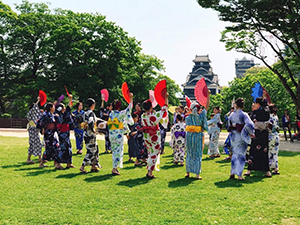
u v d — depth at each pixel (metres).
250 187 5.51
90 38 33.22
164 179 6.27
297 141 18.25
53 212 4.09
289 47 19.69
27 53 33.81
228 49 20.23
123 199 4.70
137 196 4.88
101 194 4.99
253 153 6.73
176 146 8.40
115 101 6.92
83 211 4.14
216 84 77.88
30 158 8.87
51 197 4.80
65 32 30.02
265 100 6.86
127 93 6.84
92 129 6.87
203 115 6.36
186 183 5.86
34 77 34.72
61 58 29.69
